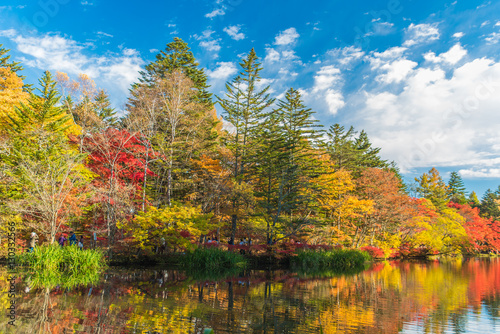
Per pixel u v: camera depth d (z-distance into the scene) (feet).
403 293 43.09
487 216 230.07
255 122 100.78
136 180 81.00
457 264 104.01
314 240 100.37
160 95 91.91
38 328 21.56
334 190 97.76
